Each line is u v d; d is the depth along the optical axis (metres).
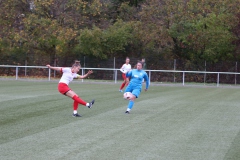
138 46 48.06
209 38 42.81
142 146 10.27
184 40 43.38
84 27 49.72
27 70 46.56
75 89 28.52
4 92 24.09
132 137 11.36
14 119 14.08
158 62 45.38
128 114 15.81
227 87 35.75
